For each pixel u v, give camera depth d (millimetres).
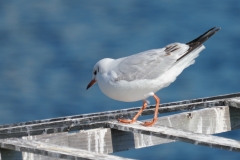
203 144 6523
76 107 19062
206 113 7898
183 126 7801
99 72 8133
